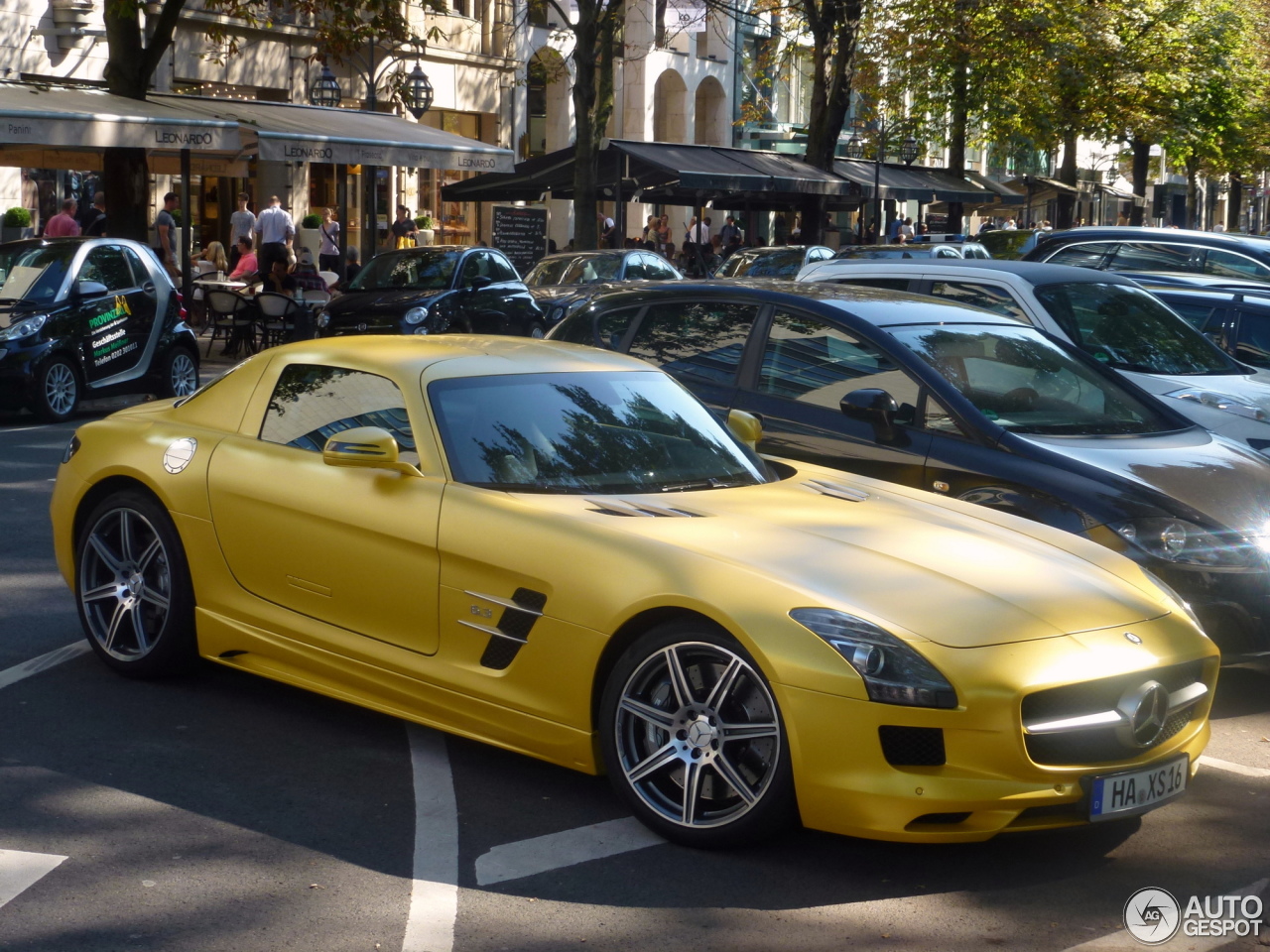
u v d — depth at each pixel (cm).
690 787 438
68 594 737
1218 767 541
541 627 464
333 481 529
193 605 576
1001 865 436
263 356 598
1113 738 428
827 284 823
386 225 3284
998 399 702
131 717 550
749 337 765
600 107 2650
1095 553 504
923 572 451
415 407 530
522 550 472
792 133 4712
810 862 432
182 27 2720
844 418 707
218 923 379
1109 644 435
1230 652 608
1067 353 762
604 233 3272
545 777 498
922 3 3894
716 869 425
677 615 442
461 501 495
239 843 434
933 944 381
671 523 476
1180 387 888
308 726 546
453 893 403
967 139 4750
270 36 2938
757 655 419
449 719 496
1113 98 4106
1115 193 6041
